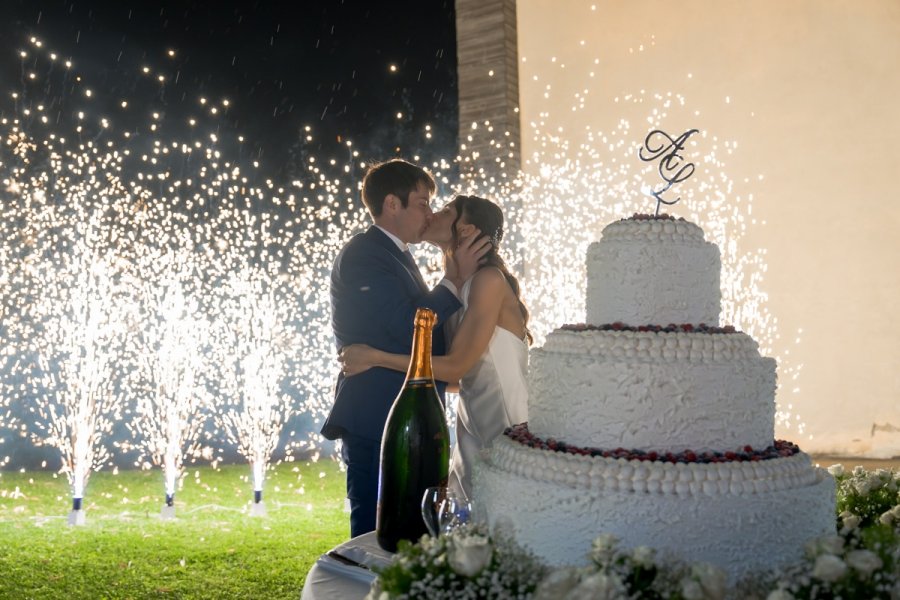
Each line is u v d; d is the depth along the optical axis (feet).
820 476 5.67
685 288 6.10
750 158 26.22
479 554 4.63
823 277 25.48
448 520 5.70
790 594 4.43
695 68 26.73
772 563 5.19
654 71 27.09
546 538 5.33
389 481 6.63
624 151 27.20
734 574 5.10
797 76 25.79
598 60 27.58
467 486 8.85
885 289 24.80
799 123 25.73
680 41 26.91
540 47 28.17
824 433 25.40
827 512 5.58
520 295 9.49
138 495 21.91
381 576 4.86
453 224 9.75
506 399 8.82
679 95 26.84
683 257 6.07
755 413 5.77
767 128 26.07
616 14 27.48
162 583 14.40
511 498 5.55
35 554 16.10
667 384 5.54
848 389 25.17
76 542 17.03
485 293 8.70
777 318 25.95
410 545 4.96
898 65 24.76
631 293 6.08
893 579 4.42
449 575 4.67
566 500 5.25
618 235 6.18
